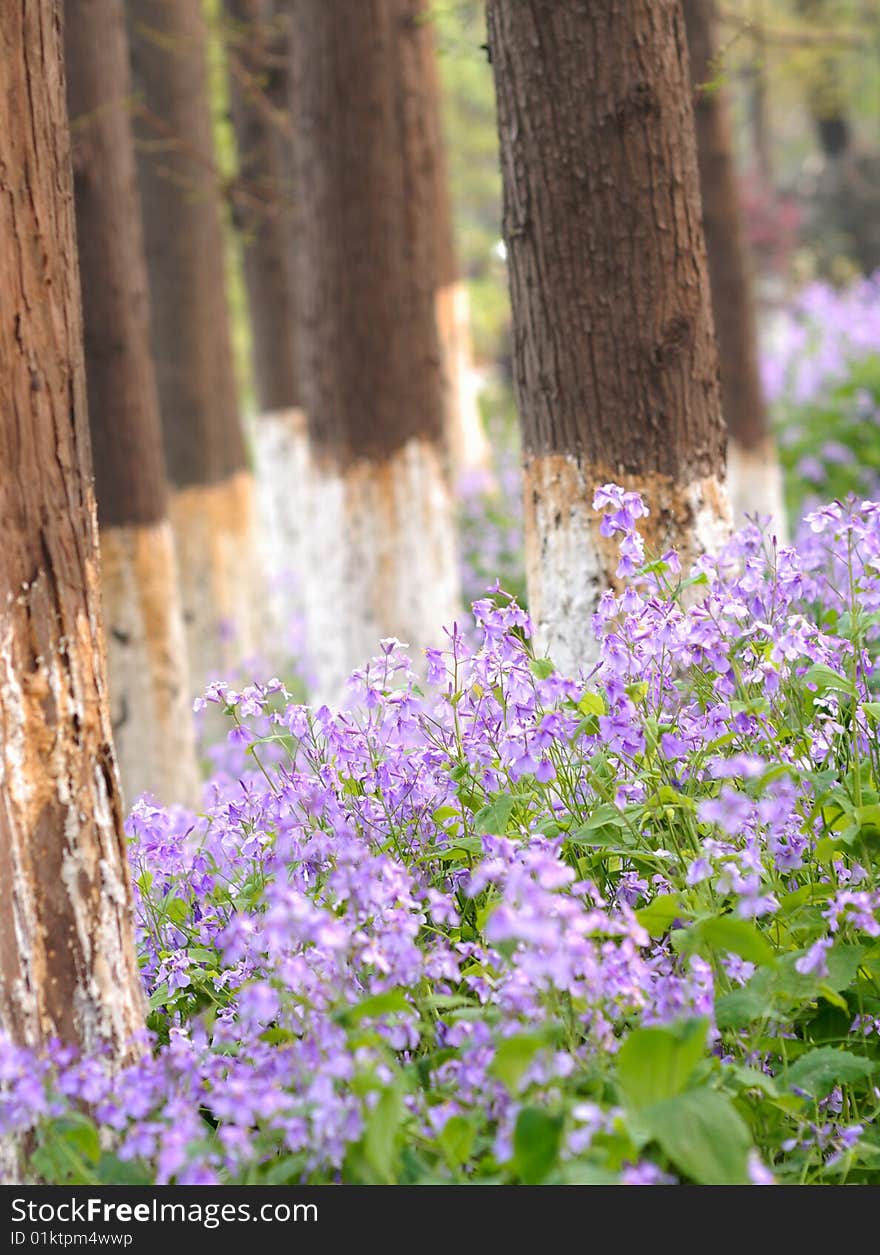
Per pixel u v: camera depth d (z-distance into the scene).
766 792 4.69
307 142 10.47
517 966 4.00
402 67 10.98
